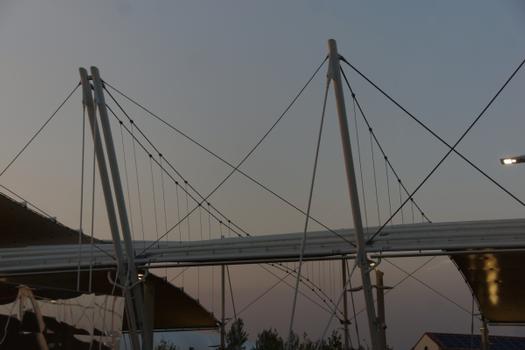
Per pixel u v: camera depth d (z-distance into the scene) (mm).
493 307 61250
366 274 32688
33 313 24500
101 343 28359
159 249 39656
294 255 38312
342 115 31344
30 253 40531
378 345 33188
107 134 35438
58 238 56375
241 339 67500
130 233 36656
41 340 24719
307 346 69125
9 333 23281
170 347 83875
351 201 32062
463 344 84125
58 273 41125
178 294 54688
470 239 35375
